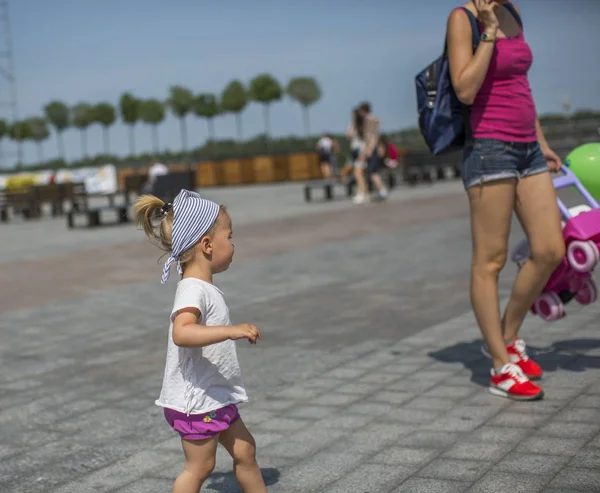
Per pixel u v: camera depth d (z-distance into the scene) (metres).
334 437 3.98
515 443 3.68
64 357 6.11
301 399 4.66
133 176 26.08
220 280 9.12
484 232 4.44
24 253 13.64
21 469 3.86
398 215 14.91
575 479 3.21
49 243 15.26
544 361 4.99
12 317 7.87
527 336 5.62
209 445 2.86
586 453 3.48
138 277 9.95
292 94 49.84
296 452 3.81
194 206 2.87
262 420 4.33
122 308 7.96
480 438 3.79
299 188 30.30
